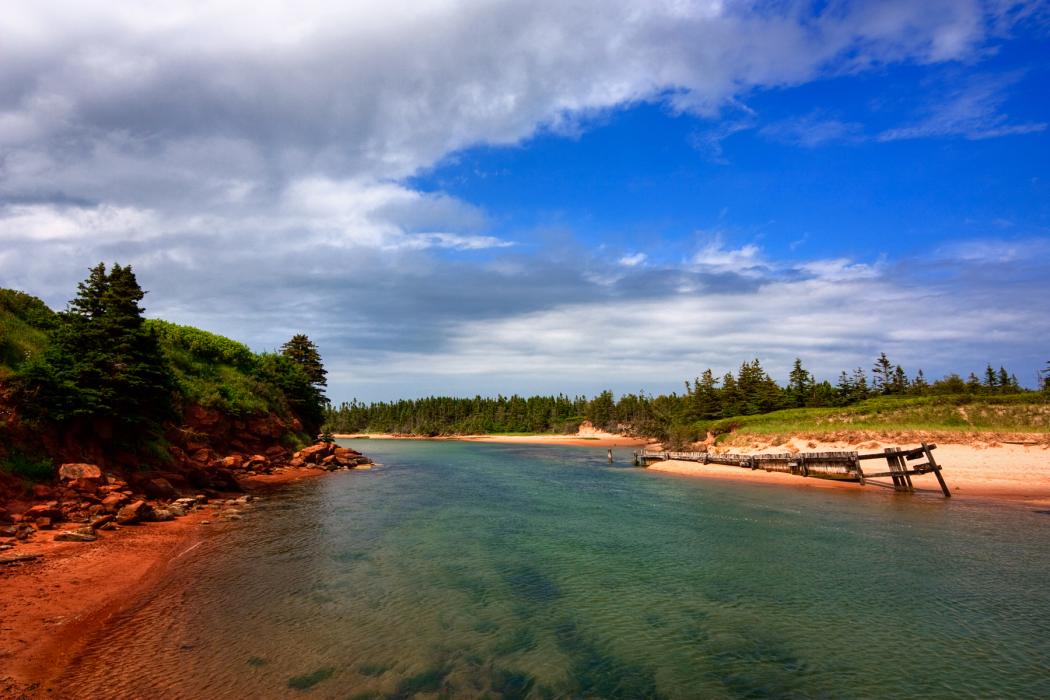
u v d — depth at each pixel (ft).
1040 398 177.37
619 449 375.66
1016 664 38.86
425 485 139.54
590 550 69.15
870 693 34.91
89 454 80.28
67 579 47.85
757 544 73.15
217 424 147.02
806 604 50.37
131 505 72.74
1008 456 150.51
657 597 51.80
